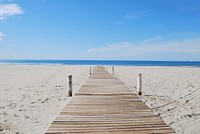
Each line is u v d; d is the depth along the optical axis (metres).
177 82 16.88
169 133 4.61
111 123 5.26
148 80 18.39
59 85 14.85
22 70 33.94
